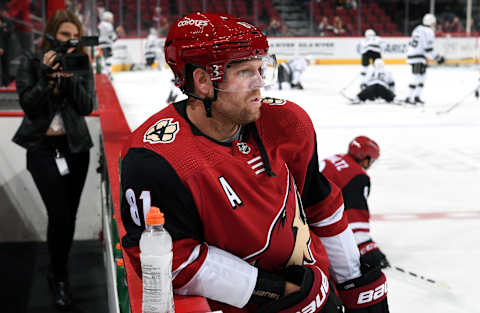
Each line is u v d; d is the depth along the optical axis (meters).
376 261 1.79
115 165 2.43
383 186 5.77
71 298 3.28
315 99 12.47
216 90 1.10
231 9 22.48
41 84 2.88
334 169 3.12
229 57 1.07
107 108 4.32
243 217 1.15
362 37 21.41
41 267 3.84
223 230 1.15
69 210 3.18
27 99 2.91
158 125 1.17
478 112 10.89
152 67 20.62
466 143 7.95
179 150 1.12
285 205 1.21
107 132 3.29
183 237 1.12
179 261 1.12
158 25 20.97
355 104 11.75
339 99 12.56
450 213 4.89
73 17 3.06
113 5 20.80
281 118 1.23
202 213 1.13
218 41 1.07
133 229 1.16
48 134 3.07
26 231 4.26
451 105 11.81
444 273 3.61
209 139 1.14
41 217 4.27
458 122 9.68
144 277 1.05
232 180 1.13
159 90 14.07
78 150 3.09
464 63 21.69
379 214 4.86
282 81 14.07
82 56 2.96
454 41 21.53
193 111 1.16
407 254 3.94
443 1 23.48
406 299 3.22
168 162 1.11
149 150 1.12
